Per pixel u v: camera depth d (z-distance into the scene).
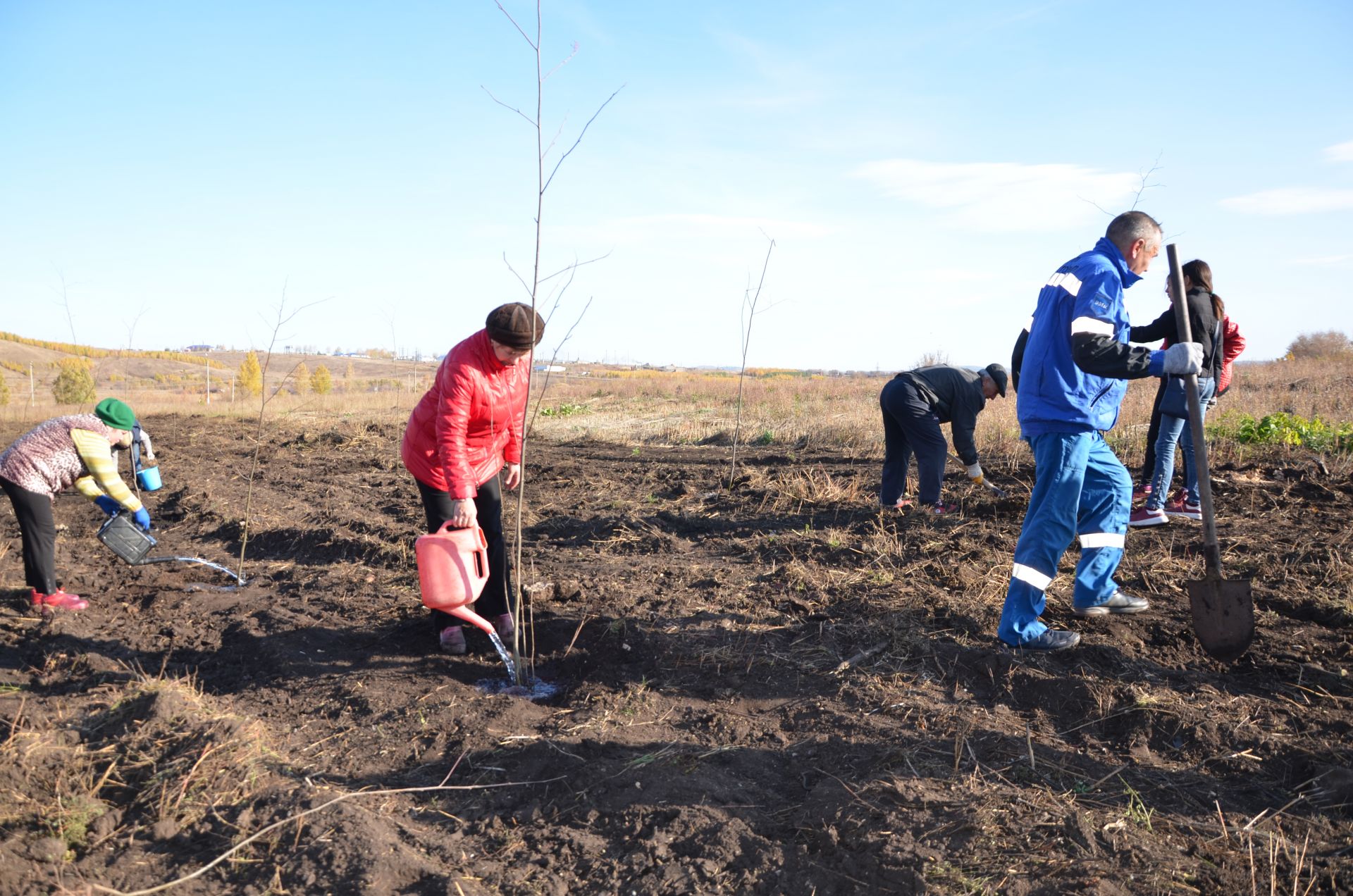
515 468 4.61
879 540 5.79
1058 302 3.81
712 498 8.00
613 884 2.57
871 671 3.89
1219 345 6.07
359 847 2.66
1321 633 4.05
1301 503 6.37
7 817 2.85
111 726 3.54
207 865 2.64
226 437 15.16
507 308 3.87
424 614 5.06
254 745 3.36
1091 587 4.20
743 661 4.10
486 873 2.63
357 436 14.09
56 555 6.82
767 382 26.19
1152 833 2.63
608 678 4.07
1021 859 2.49
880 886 2.45
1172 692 3.49
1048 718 3.45
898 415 6.55
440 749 3.47
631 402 20.50
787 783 3.11
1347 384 15.24
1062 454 3.83
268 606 5.36
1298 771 2.96
